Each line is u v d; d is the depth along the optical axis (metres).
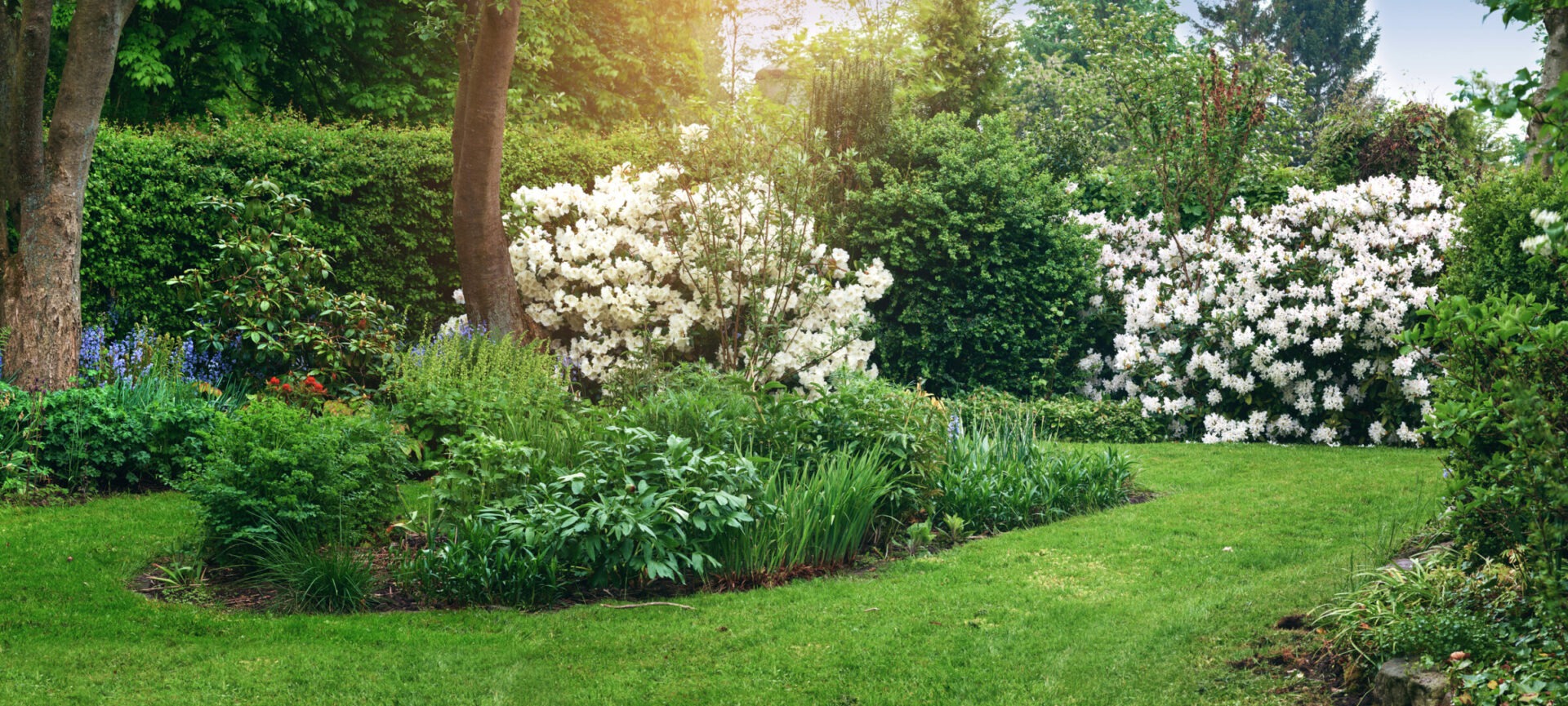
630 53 19.83
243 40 16.47
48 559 5.74
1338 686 4.00
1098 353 13.32
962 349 12.27
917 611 5.22
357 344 9.33
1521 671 3.57
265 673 4.33
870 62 13.17
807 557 6.11
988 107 21.88
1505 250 7.64
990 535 6.98
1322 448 10.44
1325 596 4.80
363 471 6.07
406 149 11.66
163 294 10.51
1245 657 4.36
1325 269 11.22
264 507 5.66
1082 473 7.80
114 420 7.58
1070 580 5.75
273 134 11.18
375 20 17.02
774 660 4.54
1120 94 13.77
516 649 4.66
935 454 7.11
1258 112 12.62
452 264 12.11
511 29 9.88
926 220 12.08
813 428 7.20
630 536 5.45
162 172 10.37
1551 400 3.92
